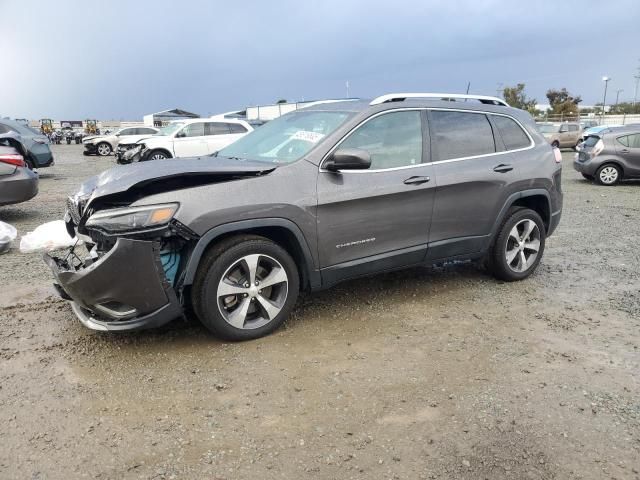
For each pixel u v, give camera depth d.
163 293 3.58
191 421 3.00
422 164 4.67
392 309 4.72
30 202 11.05
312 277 4.18
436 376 3.54
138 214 3.47
